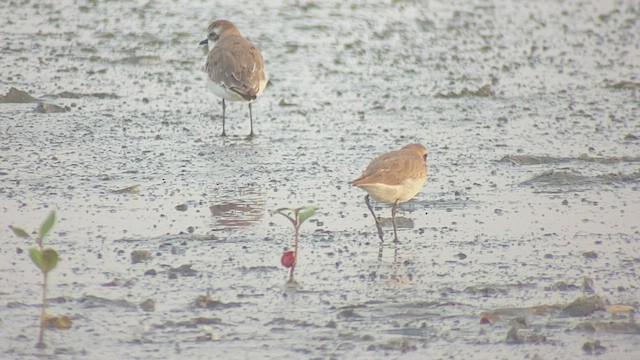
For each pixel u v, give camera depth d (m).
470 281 11.09
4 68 22.59
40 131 17.69
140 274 11.04
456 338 9.53
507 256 11.96
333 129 18.69
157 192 14.38
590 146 17.70
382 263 11.66
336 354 9.09
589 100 21.67
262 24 28.38
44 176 14.97
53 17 28.38
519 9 32.69
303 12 30.16
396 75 23.69
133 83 21.92
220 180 15.14
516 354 9.20
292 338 9.43
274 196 14.35
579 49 27.56
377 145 17.52
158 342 9.27
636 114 20.39
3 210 13.23
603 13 32.69
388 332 9.64
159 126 18.56
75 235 12.32
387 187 12.40
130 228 12.67
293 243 12.30
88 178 14.97
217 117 19.50
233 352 9.10
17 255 11.52
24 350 8.99
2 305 10.02
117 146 16.98
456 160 16.59
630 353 9.27
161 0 30.97
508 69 24.84
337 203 14.09
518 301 10.52
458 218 13.52
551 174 15.57
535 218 13.55
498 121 19.61
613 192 14.91
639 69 25.28
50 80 21.75
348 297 10.52
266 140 17.80
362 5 31.48
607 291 10.84
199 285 10.76
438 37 28.23
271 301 10.36
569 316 10.13
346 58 25.11
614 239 12.70
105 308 10.03
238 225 12.95
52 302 10.13
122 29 27.27
